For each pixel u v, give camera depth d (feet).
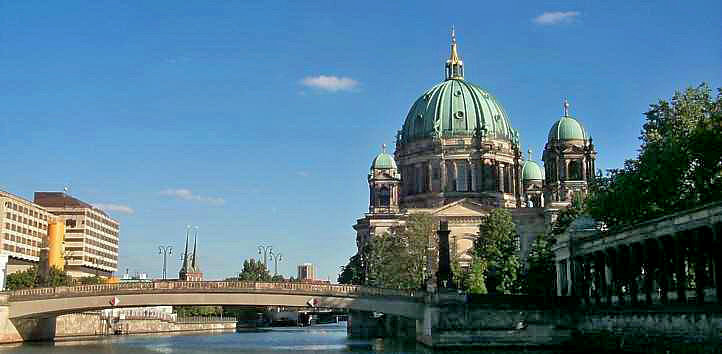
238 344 355.77
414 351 285.02
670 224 215.10
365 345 341.82
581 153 586.45
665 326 211.82
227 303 307.78
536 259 395.14
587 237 273.54
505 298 277.23
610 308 246.47
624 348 235.20
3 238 618.03
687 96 302.45
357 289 308.81
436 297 278.26
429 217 501.97
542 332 273.54
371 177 642.22
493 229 493.36
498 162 652.07
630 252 240.32
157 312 596.29
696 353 196.03
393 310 306.14
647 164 278.46
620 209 283.59
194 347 325.62
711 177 257.34
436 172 652.48
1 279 368.48
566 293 293.64
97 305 305.73
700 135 255.50
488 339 273.54
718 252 195.31
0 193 617.21
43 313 307.78
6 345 307.17
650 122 312.29
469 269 465.88
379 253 513.45
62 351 278.26
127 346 325.42
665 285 220.84
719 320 187.11
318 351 293.43
